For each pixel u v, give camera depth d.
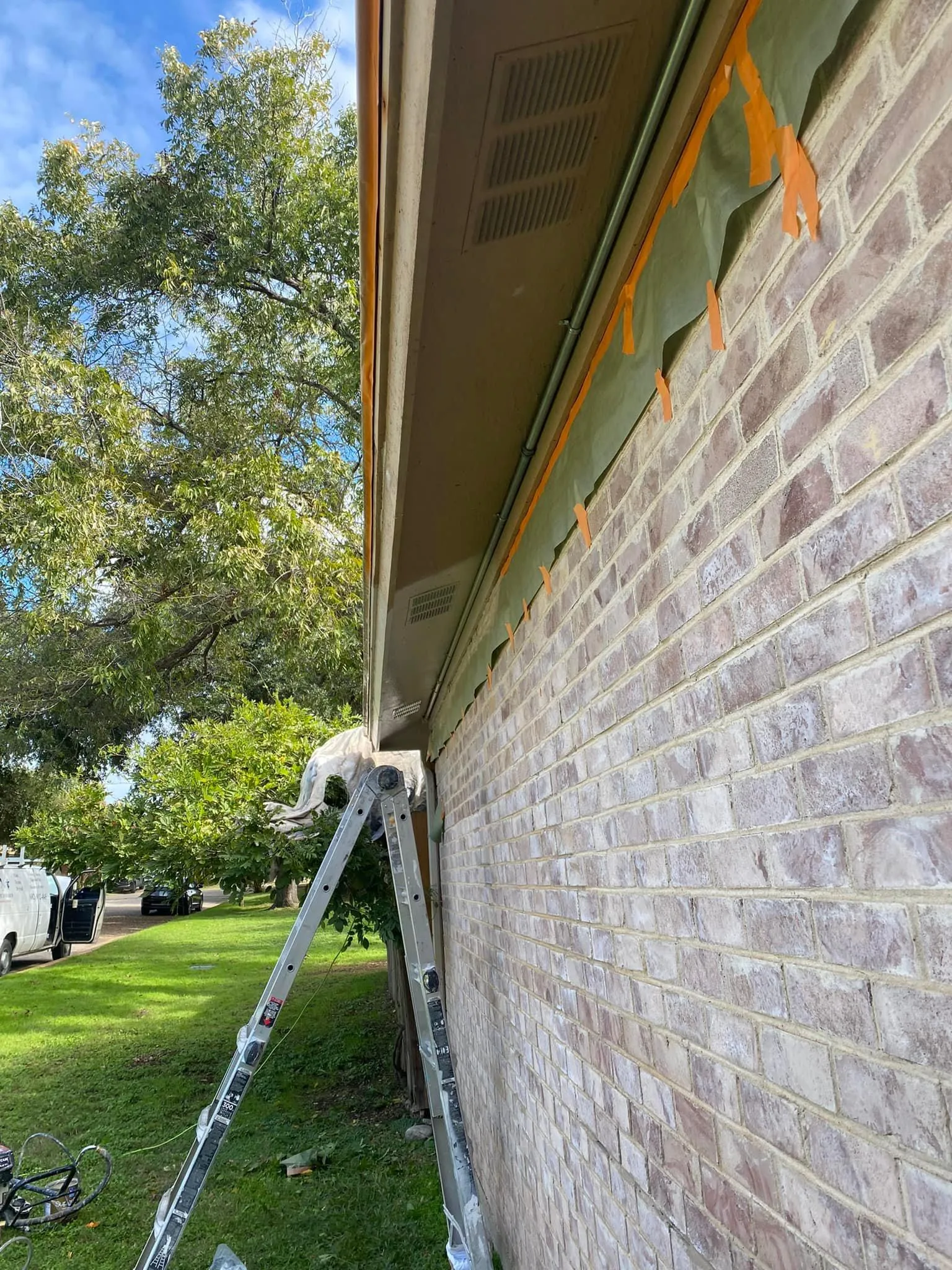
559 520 2.07
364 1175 5.13
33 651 12.69
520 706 2.78
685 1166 1.41
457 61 1.03
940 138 0.75
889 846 0.85
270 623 12.72
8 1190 4.36
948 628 0.75
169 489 12.12
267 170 12.91
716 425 1.21
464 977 4.87
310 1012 9.79
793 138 0.96
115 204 13.53
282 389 13.06
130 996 11.09
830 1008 0.96
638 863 1.62
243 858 6.71
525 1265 3.01
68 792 14.34
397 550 2.66
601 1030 1.93
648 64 1.15
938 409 0.76
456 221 1.32
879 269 0.84
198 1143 3.10
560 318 1.68
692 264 1.24
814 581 0.97
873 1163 0.89
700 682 1.29
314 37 12.76
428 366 1.72
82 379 11.20
